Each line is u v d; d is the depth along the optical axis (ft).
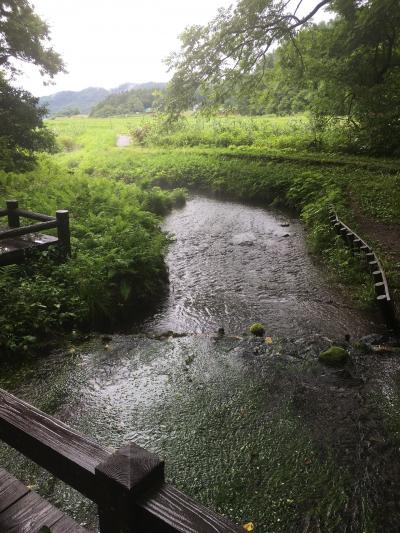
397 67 67.00
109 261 25.23
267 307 25.57
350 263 29.73
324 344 20.42
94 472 4.76
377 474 12.39
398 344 20.25
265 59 60.75
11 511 7.10
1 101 60.18
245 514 11.16
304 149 78.18
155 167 69.62
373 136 70.54
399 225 35.83
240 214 50.62
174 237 40.86
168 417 15.14
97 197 39.52
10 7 58.95
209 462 12.99
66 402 15.88
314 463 12.87
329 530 10.64
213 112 66.18
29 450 5.67
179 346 20.40
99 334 21.40
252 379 17.52
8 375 17.34
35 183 46.34
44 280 22.81
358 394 16.26
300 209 49.34
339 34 65.26
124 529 4.67
